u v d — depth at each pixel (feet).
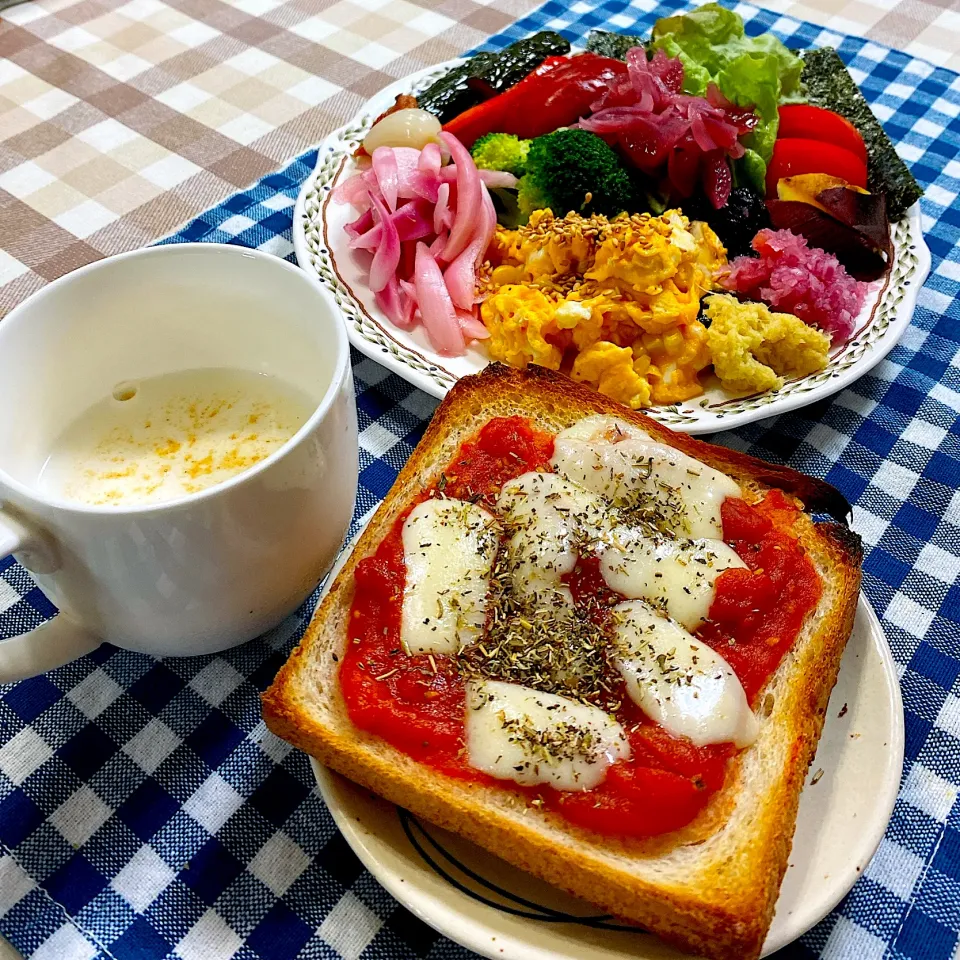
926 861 0.86
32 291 1.45
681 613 0.88
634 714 0.83
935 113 1.71
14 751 0.93
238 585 0.83
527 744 0.79
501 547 0.92
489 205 1.42
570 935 0.75
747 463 1.01
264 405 0.96
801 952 0.81
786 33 1.91
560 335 1.30
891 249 1.37
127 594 0.80
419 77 1.67
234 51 1.93
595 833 0.79
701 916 0.73
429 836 0.81
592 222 1.33
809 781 0.83
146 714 0.95
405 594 0.87
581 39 1.89
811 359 1.25
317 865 0.86
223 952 0.82
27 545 0.76
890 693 0.86
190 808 0.89
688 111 1.46
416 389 1.29
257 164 1.67
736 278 1.35
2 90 1.83
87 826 0.88
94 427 0.94
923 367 1.31
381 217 1.37
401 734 0.83
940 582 1.07
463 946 0.76
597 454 0.97
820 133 1.57
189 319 0.97
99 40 1.96
